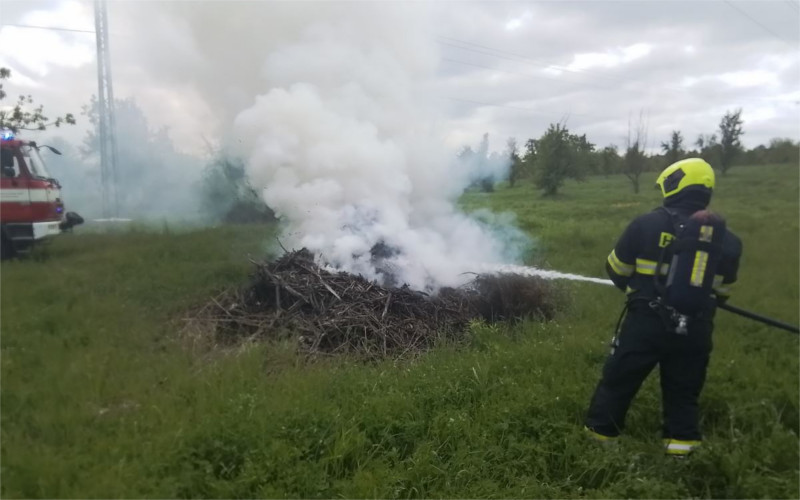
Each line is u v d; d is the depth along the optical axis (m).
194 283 7.05
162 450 3.36
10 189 9.02
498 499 3.29
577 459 3.63
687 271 3.48
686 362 3.70
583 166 27.53
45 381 4.25
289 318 5.71
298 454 3.39
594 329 5.93
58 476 3.13
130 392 4.18
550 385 4.46
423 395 4.21
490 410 4.05
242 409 3.78
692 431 3.68
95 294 6.43
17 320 5.46
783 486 3.30
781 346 5.50
